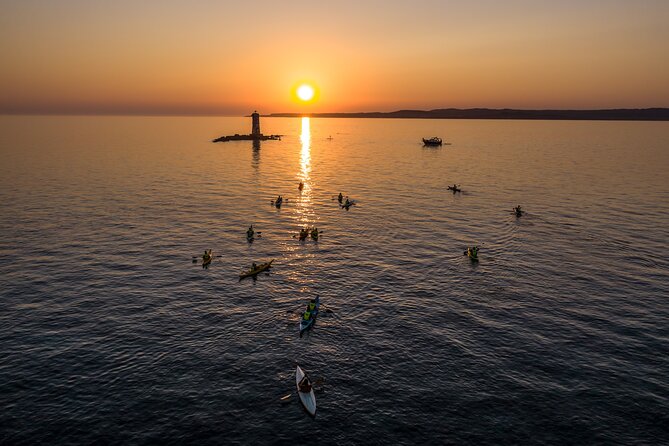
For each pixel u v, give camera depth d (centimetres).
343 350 3775
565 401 3134
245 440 2784
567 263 5781
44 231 7006
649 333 4022
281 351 3756
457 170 14788
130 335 3953
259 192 10781
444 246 6538
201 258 5941
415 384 3325
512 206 9169
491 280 5241
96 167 14462
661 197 9869
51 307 4441
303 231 6938
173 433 2827
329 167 15762
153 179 12362
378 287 5066
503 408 3067
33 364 3497
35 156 17175
